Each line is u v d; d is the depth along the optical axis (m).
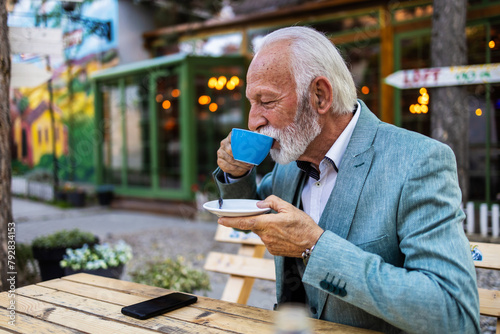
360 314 1.27
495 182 6.27
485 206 5.25
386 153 1.30
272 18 8.05
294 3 7.69
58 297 1.47
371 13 7.03
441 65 4.52
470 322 1.08
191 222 7.82
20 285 3.67
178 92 8.34
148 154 9.05
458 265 1.09
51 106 10.57
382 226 1.24
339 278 1.11
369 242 1.25
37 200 11.25
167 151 8.71
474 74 4.32
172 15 10.09
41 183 11.38
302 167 1.50
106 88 9.84
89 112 10.77
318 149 1.41
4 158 2.67
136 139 9.27
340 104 1.34
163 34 9.67
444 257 1.09
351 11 7.20
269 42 1.33
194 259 5.18
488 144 6.23
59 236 3.71
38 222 8.05
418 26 6.61
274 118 1.30
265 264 2.15
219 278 4.34
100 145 10.02
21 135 13.84
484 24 6.12
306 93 1.29
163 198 8.71
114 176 9.87
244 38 8.48
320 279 1.14
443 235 1.12
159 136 8.80
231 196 1.58
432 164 1.20
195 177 8.25
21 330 1.19
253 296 3.72
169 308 1.32
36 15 6.09
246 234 2.28
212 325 1.20
